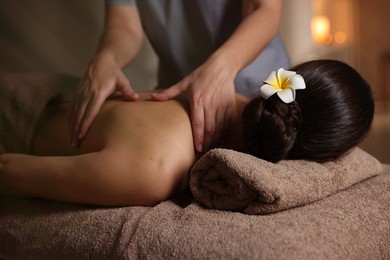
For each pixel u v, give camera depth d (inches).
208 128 38.0
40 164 36.4
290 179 31.7
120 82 41.2
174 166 34.6
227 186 31.5
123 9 50.9
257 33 42.7
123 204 34.4
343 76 35.8
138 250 29.2
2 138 43.0
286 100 33.3
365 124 35.9
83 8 38.6
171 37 53.1
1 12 30.6
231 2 51.5
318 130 34.3
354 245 29.7
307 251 26.3
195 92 38.0
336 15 134.3
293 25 87.5
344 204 33.6
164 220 30.7
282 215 30.4
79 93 41.5
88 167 34.5
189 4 51.7
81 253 31.7
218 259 26.1
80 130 39.0
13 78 43.7
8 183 37.5
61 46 34.8
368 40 134.6
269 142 33.5
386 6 133.7
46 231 34.5
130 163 33.9
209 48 53.2
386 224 33.1
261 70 51.9
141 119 36.5
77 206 35.4
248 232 27.4
